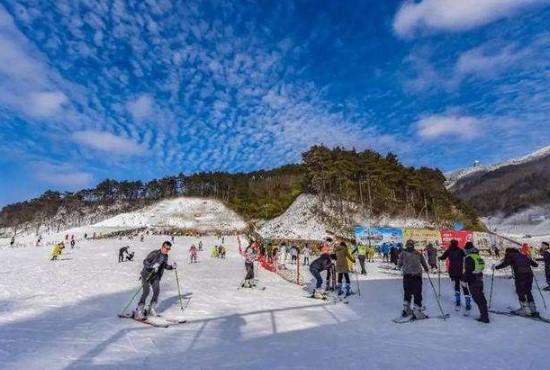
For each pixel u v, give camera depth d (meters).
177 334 8.51
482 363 6.79
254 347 7.64
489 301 13.40
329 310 11.80
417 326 9.83
